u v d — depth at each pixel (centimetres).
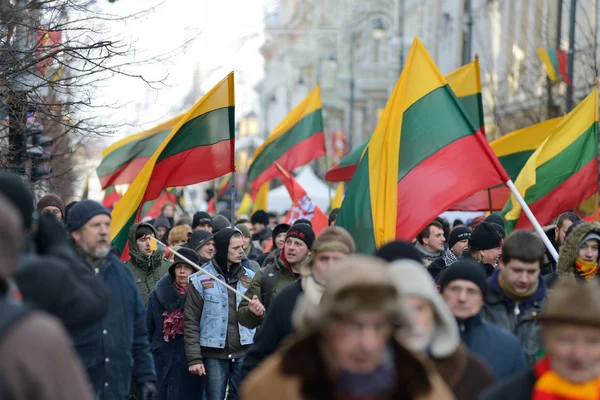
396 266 572
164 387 1203
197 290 1159
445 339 577
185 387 1201
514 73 3897
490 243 1025
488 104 3969
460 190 1036
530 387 518
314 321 458
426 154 1048
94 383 755
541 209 1316
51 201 1216
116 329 771
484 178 1038
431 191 1036
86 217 757
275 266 1068
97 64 1405
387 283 450
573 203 1322
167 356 1202
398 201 1041
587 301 486
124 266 802
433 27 6288
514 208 1310
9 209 463
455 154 1047
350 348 452
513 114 3456
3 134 1570
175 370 1198
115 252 1153
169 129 1802
